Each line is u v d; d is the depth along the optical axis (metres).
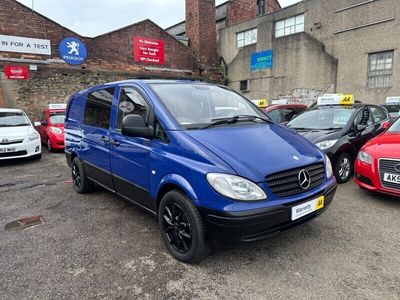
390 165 4.40
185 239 3.06
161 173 3.21
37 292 2.72
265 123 3.83
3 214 4.69
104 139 4.31
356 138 5.97
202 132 3.18
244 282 2.77
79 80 14.91
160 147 3.26
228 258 3.16
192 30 20.02
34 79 13.66
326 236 3.58
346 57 15.20
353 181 5.82
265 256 3.18
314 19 16.36
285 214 2.78
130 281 2.85
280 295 2.58
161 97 3.55
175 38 18.61
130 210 4.68
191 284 2.77
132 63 16.89
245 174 2.70
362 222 3.94
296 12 17.11
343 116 6.34
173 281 2.82
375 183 4.57
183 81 4.20
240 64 20.23
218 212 2.67
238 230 2.64
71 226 4.14
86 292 2.70
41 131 11.56
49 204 5.08
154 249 3.43
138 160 3.59
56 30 14.30
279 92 18.08
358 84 14.87
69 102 5.82
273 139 3.34
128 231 3.93
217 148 2.93
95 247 3.52
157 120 3.37
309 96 16.72
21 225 4.24
